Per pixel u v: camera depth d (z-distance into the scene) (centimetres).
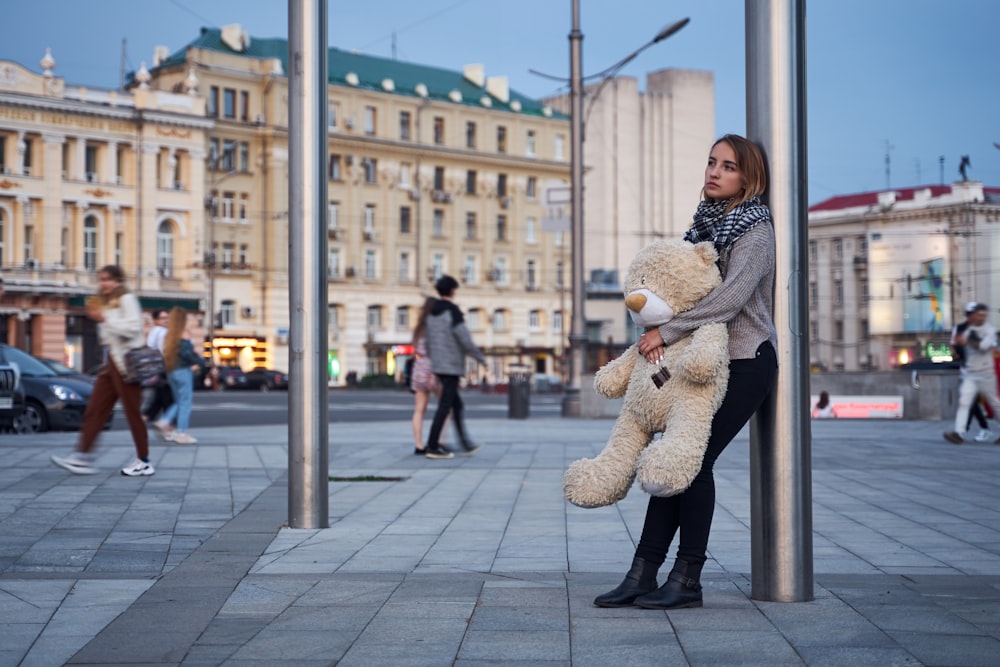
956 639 441
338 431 1994
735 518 835
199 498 944
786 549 508
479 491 1008
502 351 7406
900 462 1324
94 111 5812
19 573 624
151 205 6022
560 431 2011
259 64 6481
